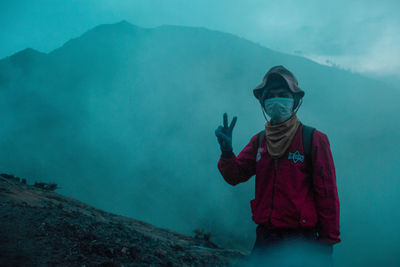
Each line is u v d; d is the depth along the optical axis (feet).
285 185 5.71
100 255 8.17
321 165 5.65
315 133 5.92
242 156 6.85
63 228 9.46
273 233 5.71
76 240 8.77
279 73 6.40
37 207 11.96
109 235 10.19
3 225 8.88
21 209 10.93
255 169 6.88
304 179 5.74
